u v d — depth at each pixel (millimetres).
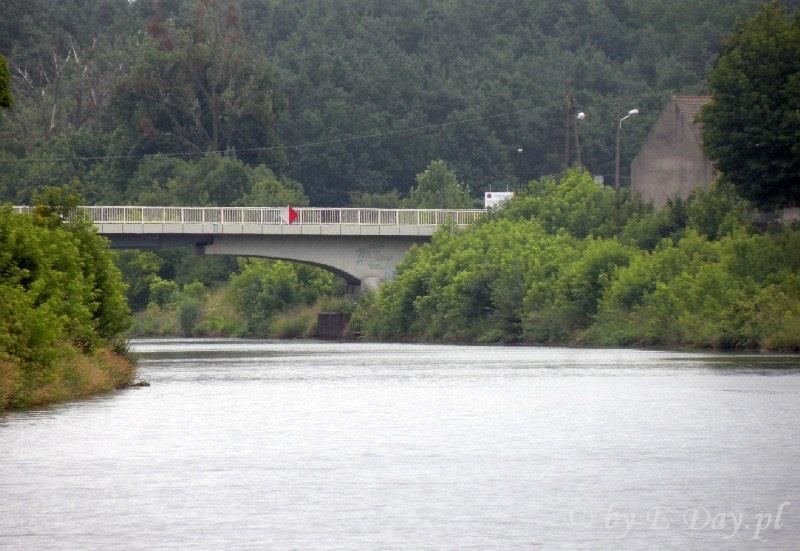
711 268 158750
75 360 95500
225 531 45250
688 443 64250
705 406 81188
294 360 141625
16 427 72625
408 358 143625
